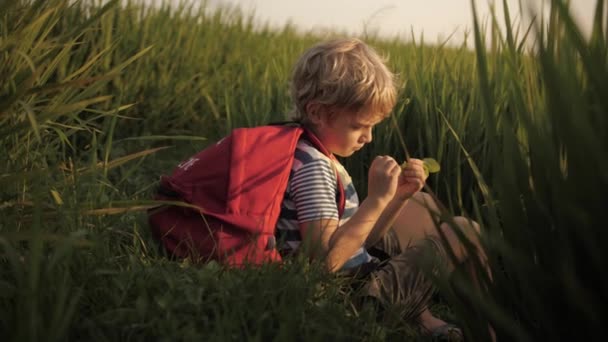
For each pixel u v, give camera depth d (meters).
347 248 2.09
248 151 2.16
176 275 1.93
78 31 2.46
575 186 1.20
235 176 2.13
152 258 2.21
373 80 2.26
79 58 4.25
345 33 5.28
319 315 1.77
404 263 2.15
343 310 1.86
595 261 1.18
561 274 1.25
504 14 1.42
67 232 2.02
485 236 1.51
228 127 4.46
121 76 4.87
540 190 1.33
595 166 1.17
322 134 2.32
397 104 3.67
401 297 2.13
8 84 2.19
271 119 4.40
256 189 2.12
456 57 4.54
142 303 1.67
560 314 1.29
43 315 1.42
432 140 3.38
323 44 2.34
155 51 5.41
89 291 1.76
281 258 2.09
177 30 6.08
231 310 1.73
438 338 2.10
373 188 2.19
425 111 3.45
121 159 2.51
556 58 1.33
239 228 2.10
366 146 3.66
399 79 4.12
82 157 4.11
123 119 4.99
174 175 2.30
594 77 1.18
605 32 1.23
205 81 5.78
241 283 1.83
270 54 6.88
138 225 2.60
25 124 2.14
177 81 5.48
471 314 1.47
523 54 1.61
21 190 2.18
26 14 2.27
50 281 1.52
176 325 1.61
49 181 2.34
